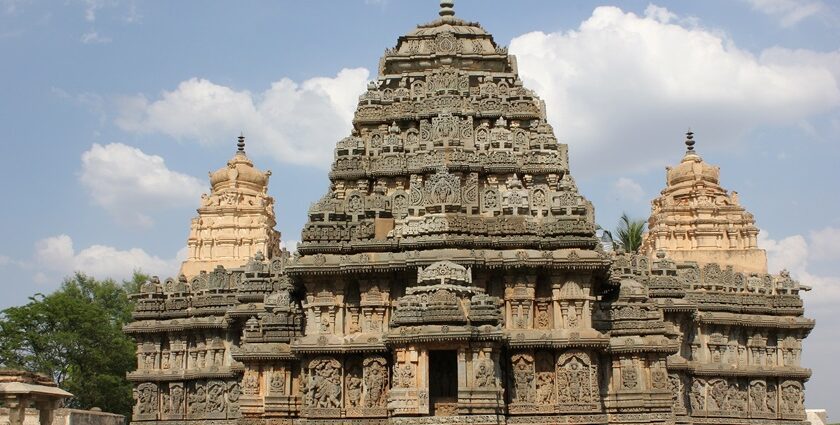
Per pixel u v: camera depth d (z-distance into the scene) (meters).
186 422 77.69
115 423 74.75
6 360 95.94
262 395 55.50
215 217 94.31
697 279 81.19
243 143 99.12
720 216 91.94
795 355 83.62
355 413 51.38
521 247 52.62
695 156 95.19
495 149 57.44
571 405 51.09
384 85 60.69
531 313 52.28
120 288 115.12
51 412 55.09
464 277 50.03
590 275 52.75
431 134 57.69
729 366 79.62
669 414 54.62
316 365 52.06
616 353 55.22
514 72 62.88
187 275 92.00
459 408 47.34
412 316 48.34
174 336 79.69
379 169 57.41
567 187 54.97
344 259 52.66
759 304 82.25
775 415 81.88
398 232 53.06
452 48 61.28
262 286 69.69
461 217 52.62
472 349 47.91
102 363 99.50
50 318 98.56
